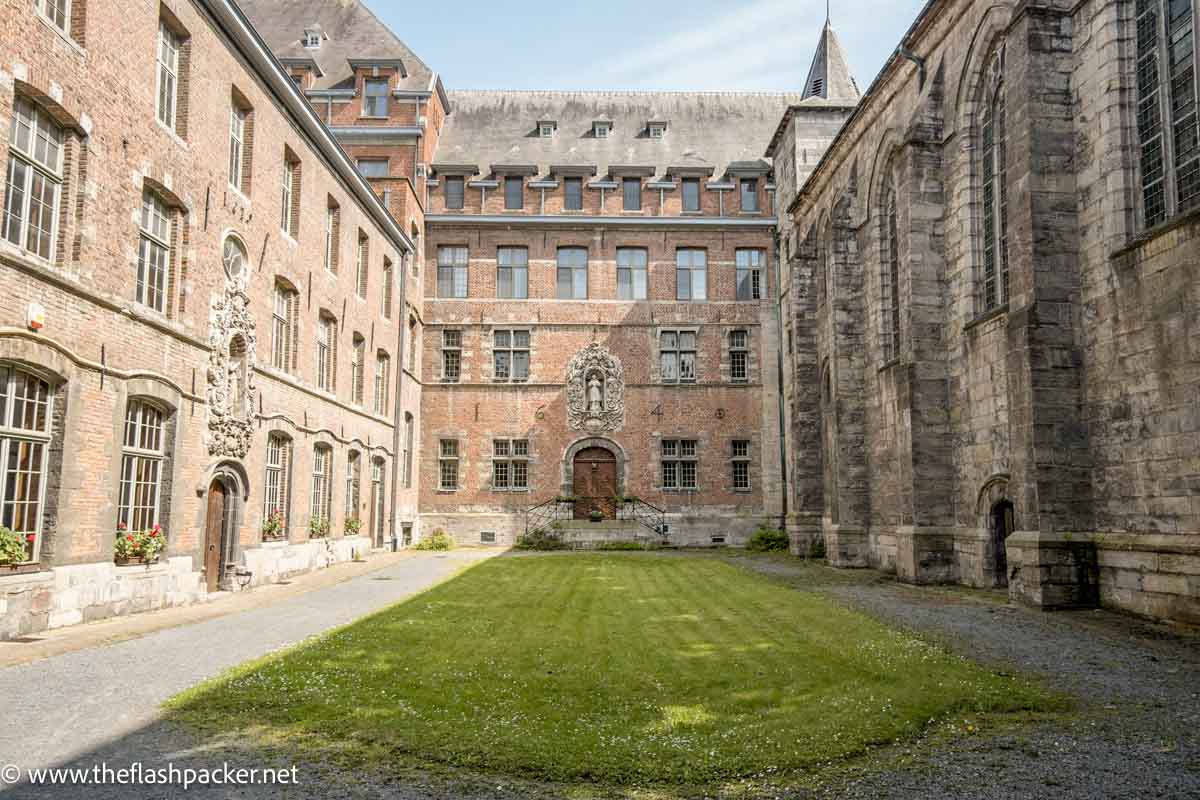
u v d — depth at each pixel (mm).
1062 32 13672
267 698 7578
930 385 17906
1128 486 12188
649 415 33719
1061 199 13383
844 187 24188
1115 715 7160
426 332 34062
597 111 38750
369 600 15180
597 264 34438
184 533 14406
